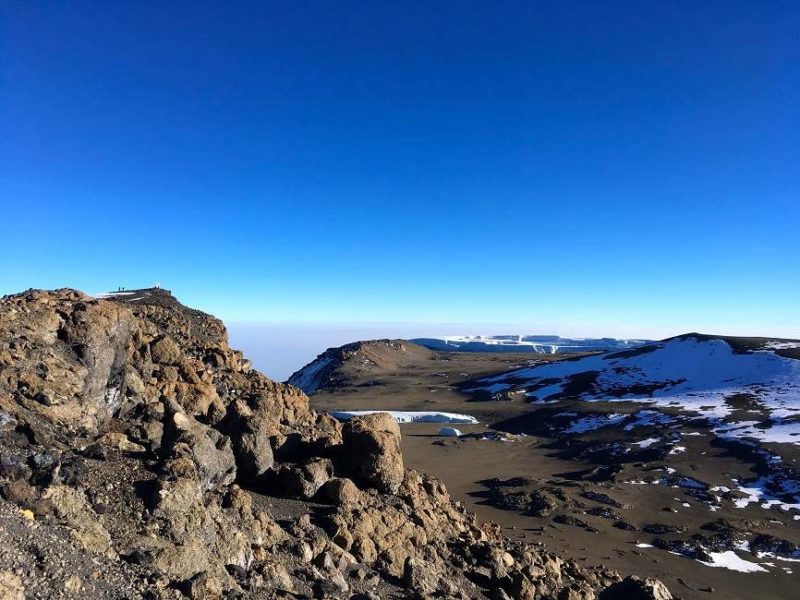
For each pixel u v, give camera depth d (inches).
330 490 935.0
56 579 416.5
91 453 657.6
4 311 802.2
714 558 1971.0
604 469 3225.9
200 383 1074.7
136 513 575.8
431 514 1104.2
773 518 2402.8
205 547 590.6
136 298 1987.0
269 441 1048.2
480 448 3998.5
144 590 470.9
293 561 706.8
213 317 1881.2
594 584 1237.7
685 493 2748.5
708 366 5915.4
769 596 1659.7
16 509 476.4
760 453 3225.9
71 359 800.3
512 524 2341.3
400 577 815.7
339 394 7549.2
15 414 642.2
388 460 1082.7
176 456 693.3
